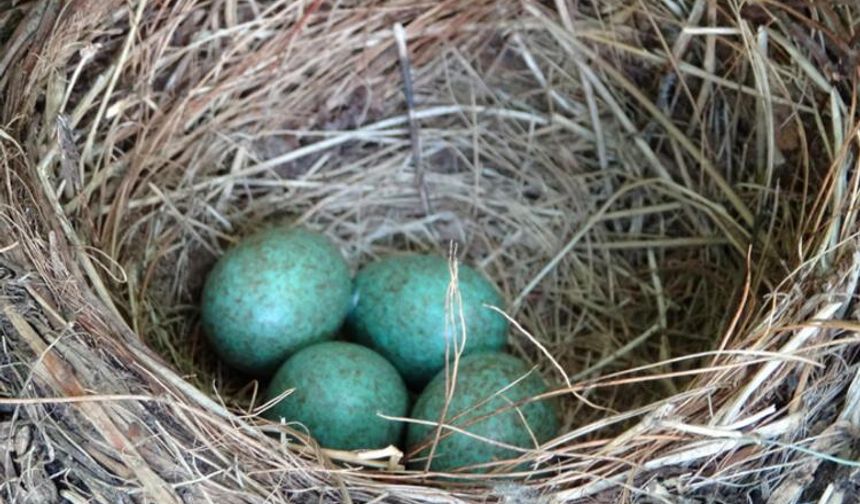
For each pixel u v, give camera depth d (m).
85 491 0.22
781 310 0.24
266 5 0.28
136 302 0.26
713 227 0.28
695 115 0.28
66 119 0.25
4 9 0.26
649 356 0.28
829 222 0.24
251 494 0.22
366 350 0.26
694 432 0.22
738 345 0.23
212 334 0.27
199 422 0.23
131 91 0.27
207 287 0.27
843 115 0.25
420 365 0.27
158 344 0.27
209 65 0.28
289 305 0.26
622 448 0.23
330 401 0.25
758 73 0.26
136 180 0.27
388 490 0.23
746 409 0.23
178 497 0.22
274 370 0.27
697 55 0.28
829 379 0.23
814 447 0.23
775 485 0.23
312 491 0.23
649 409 0.23
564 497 0.23
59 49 0.25
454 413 0.25
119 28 0.27
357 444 0.25
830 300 0.23
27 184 0.24
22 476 0.22
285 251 0.26
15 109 0.25
